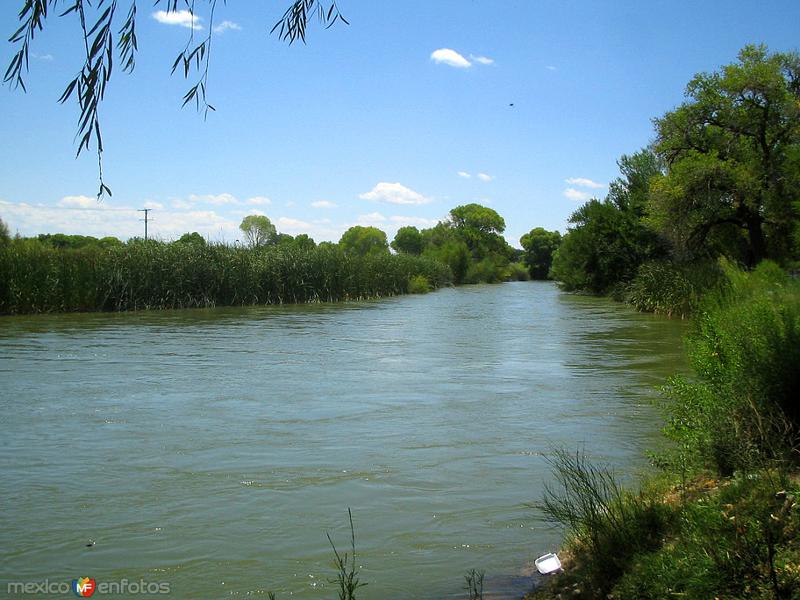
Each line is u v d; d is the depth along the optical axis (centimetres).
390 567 550
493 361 1639
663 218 3058
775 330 746
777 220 2823
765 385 699
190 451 869
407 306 3644
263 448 882
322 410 1102
